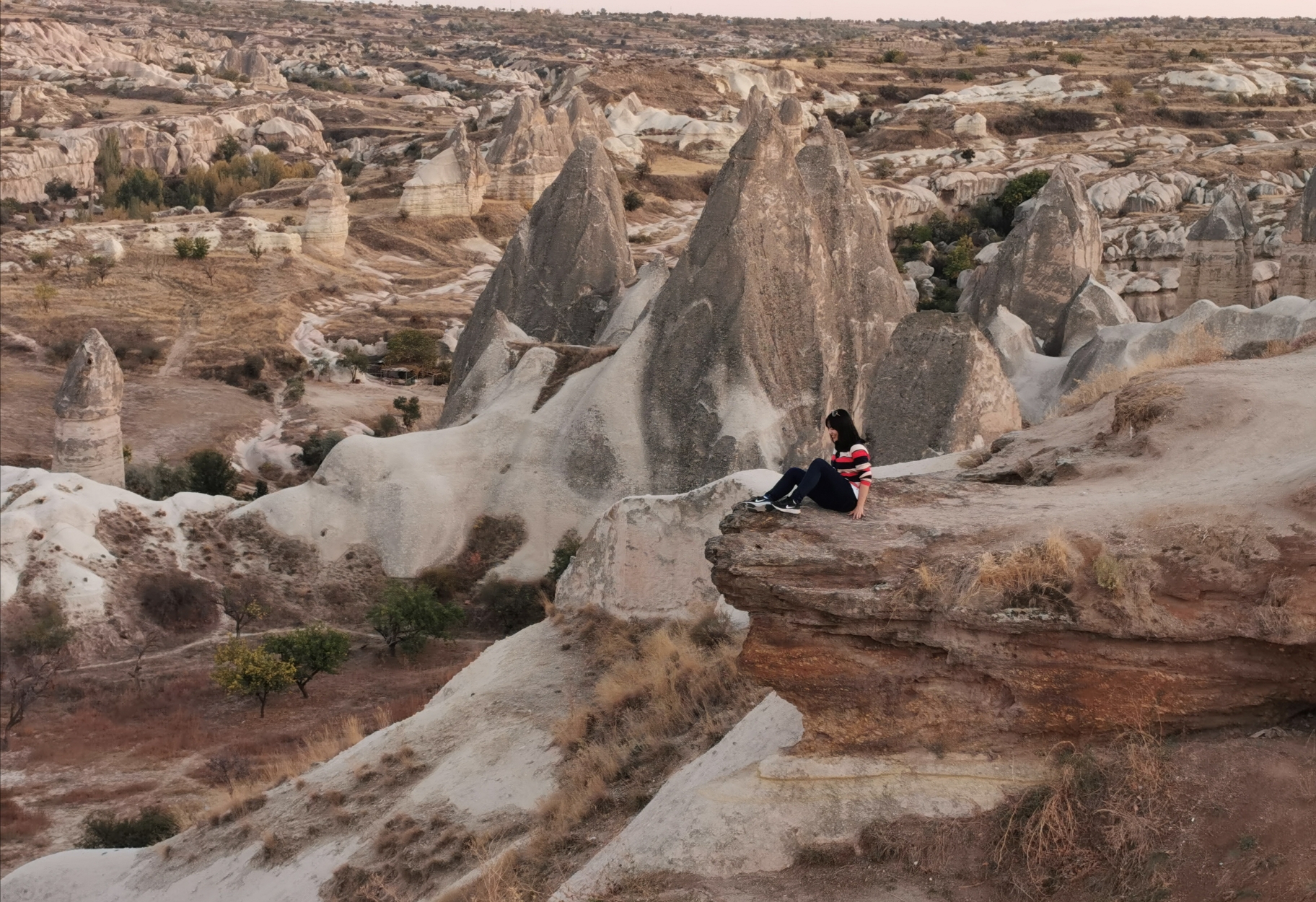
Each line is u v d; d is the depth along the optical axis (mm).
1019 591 8930
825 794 9359
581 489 48531
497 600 45094
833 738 9547
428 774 16938
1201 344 15469
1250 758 8266
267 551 47219
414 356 83438
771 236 49219
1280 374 12602
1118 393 13078
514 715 17625
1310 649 8406
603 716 16047
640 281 61812
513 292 65000
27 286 88812
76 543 42750
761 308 48719
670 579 19938
